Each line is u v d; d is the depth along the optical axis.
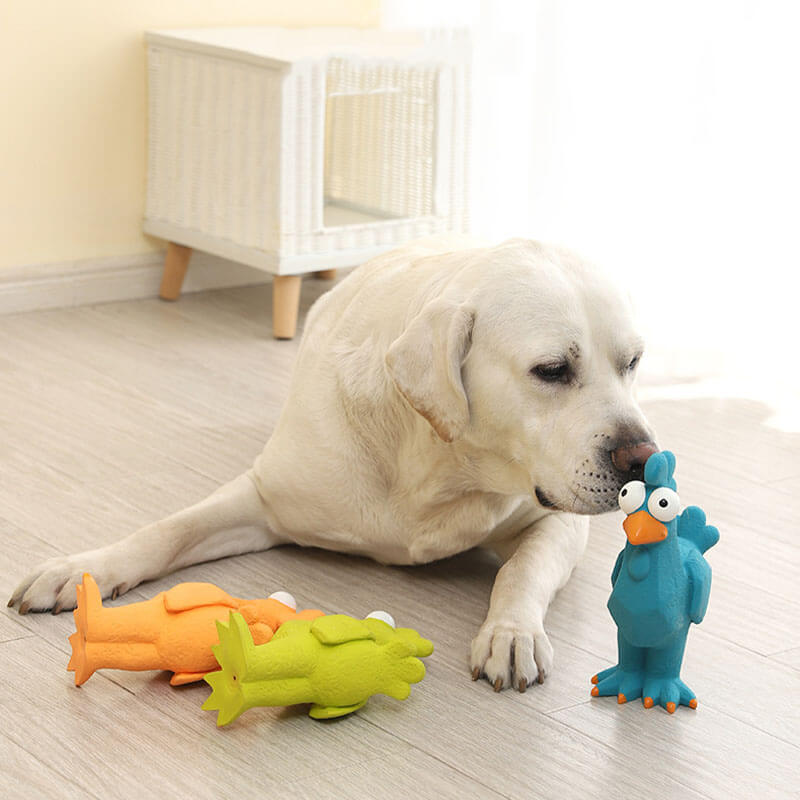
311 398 2.00
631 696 1.66
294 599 1.88
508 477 1.79
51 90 3.55
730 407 3.04
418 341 1.74
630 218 3.55
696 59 3.31
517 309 1.69
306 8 4.08
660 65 3.42
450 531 1.92
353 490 1.96
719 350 3.32
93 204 3.71
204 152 3.54
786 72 3.20
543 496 1.71
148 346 3.31
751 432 2.86
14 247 3.58
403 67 3.50
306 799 1.41
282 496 2.03
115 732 1.53
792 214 3.24
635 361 1.75
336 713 1.57
